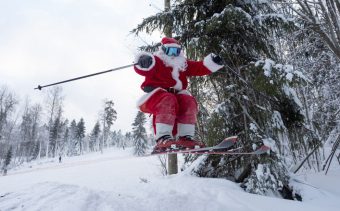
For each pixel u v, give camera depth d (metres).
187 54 6.54
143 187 5.88
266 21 6.57
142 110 3.55
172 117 3.29
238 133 6.38
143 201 4.62
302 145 6.95
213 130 6.32
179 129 3.50
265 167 5.78
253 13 6.76
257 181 5.69
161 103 3.30
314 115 9.83
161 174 13.34
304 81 5.30
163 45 3.66
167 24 6.96
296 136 6.64
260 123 6.25
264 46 6.85
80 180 15.55
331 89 9.67
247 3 6.63
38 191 4.89
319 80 9.98
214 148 3.39
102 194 4.72
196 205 4.59
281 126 6.17
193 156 7.86
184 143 3.31
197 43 6.29
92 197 4.38
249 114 6.40
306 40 8.52
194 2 6.76
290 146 6.74
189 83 7.15
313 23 6.97
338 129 9.53
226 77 6.69
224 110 6.36
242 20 6.18
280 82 5.38
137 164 21.88
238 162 6.66
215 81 7.06
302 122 6.51
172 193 5.11
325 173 7.88
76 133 77.19
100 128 85.88
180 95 3.55
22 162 51.88
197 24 6.49
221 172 6.86
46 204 4.23
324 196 5.59
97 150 81.62
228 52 6.50
